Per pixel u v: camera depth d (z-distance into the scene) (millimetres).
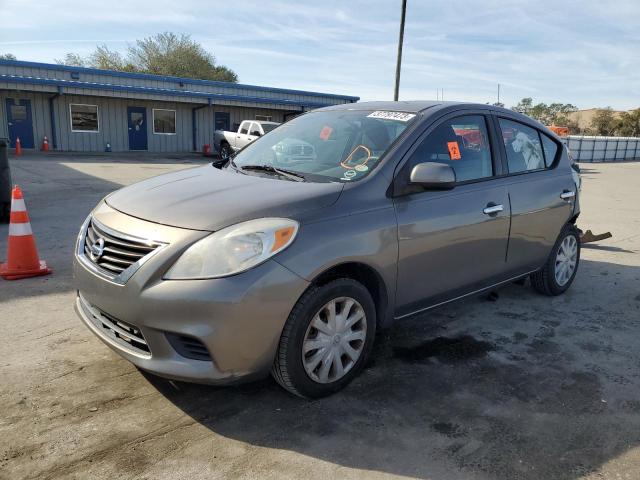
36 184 11906
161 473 2400
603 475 2520
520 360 3711
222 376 2654
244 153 4129
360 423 2859
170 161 21359
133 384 3139
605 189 16344
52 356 3441
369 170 3293
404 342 3934
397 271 3273
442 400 3135
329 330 2979
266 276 2633
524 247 4348
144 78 25500
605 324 4441
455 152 3754
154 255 2646
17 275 4941
